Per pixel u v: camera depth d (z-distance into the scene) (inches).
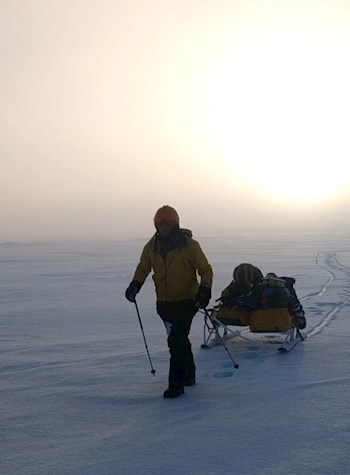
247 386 194.4
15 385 207.8
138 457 135.7
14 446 145.9
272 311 250.8
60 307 451.8
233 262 1033.5
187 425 156.9
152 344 277.4
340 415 161.9
